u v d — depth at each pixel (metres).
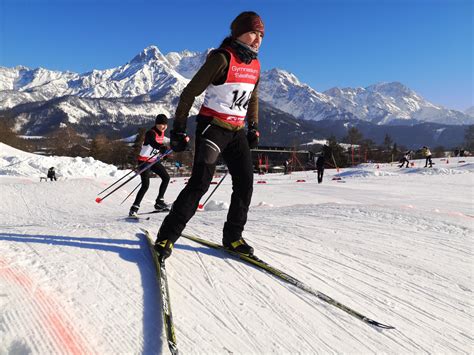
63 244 2.60
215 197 11.19
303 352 1.87
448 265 3.14
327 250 3.16
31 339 1.67
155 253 2.50
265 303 2.21
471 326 2.30
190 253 2.68
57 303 1.91
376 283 2.69
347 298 2.44
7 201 9.98
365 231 3.83
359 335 2.06
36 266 2.22
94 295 2.03
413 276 2.87
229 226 2.75
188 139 2.50
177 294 2.17
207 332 1.90
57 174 22.66
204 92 2.63
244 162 2.74
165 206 6.73
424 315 2.36
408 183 16.80
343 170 30.11
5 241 2.57
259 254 2.87
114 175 24.55
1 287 1.96
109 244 2.65
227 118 2.58
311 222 4.09
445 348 2.06
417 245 3.54
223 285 2.34
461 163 27.84
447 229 4.13
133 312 1.95
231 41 2.55
